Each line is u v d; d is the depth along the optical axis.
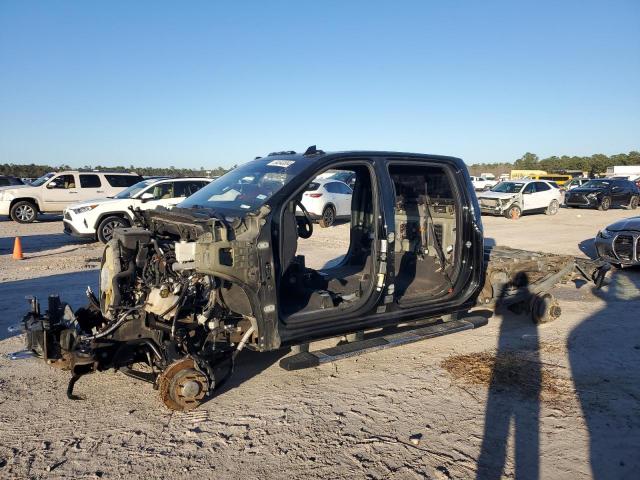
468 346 5.64
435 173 5.78
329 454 3.49
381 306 4.78
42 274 9.41
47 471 3.27
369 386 4.58
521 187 22.81
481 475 3.26
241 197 4.41
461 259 5.46
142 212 4.72
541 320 6.43
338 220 19.72
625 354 5.39
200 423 3.90
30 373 4.83
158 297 3.98
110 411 4.09
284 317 4.27
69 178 20.64
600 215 23.78
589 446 3.61
